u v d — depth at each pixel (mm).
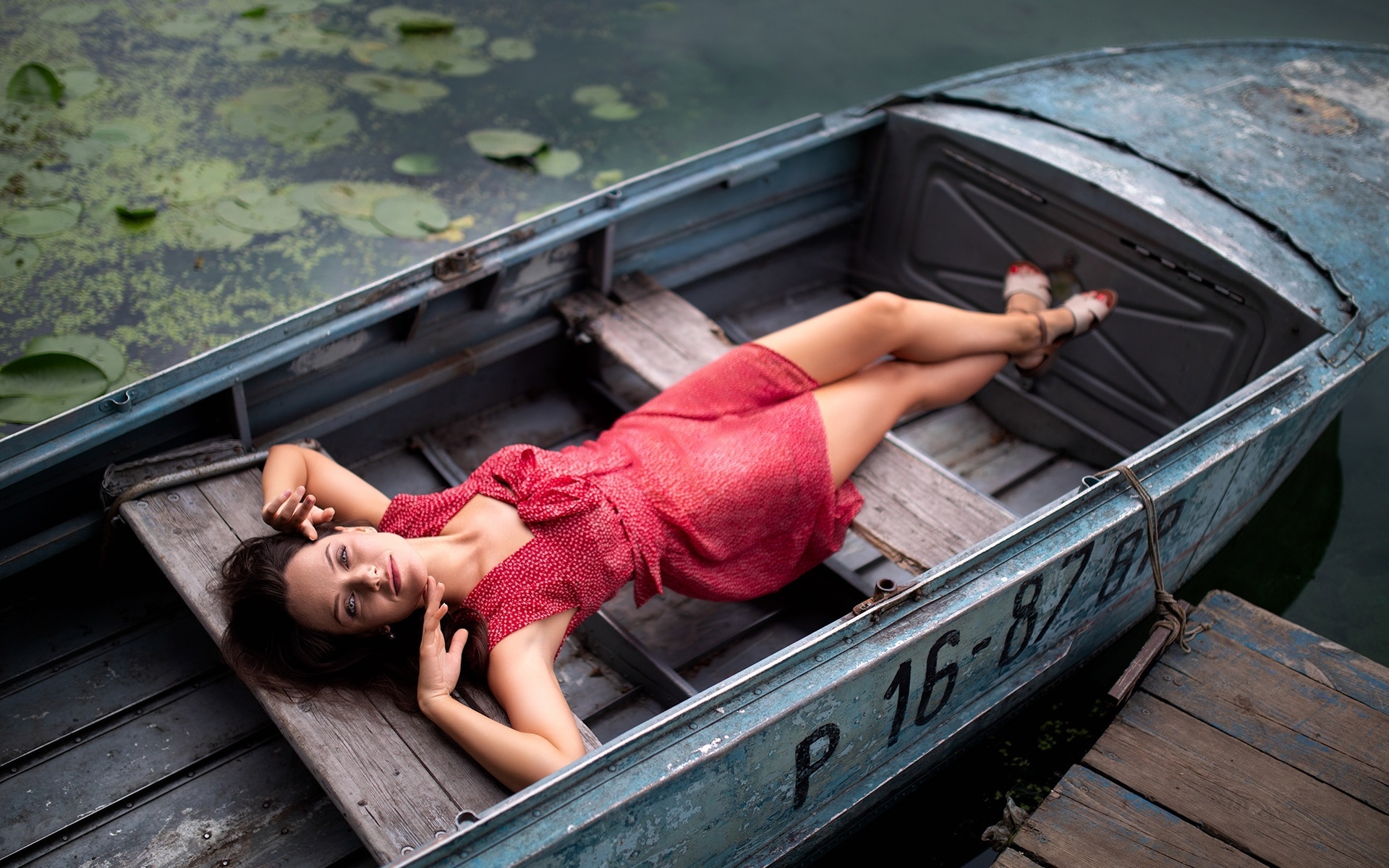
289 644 1711
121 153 3996
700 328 2648
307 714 1682
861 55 4809
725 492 1969
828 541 2133
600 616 2199
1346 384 2498
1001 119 2992
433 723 1690
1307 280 2521
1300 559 2842
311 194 3879
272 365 2141
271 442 2287
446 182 3990
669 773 1515
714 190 2936
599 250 2684
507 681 1719
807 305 3359
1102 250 2795
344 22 4938
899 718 1904
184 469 2070
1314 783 2039
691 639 2297
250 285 3498
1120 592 2270
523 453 1935
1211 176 2768
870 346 2182
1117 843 1947
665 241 2896
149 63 4535
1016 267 2662
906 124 3082
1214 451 2184
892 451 2326
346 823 1884
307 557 1708
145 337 3275
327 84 4480
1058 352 2941
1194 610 2387
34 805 1854
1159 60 3338
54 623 2131
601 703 2145
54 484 2008
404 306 2305
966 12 5148
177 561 1878
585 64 4738
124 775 1911
